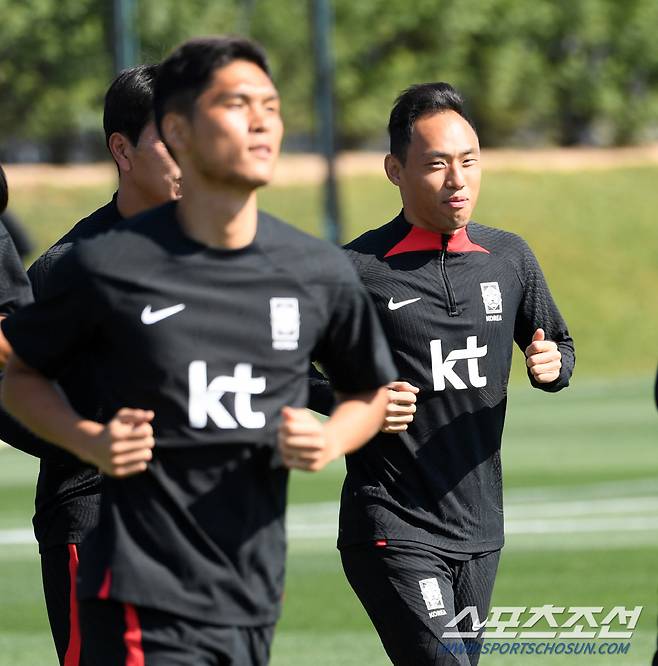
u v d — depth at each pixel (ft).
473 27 621.72
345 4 606.96
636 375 339.98
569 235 442.50
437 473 63.93
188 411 44.65
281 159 495.00
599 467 186.09
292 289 45.57
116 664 45.06
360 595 64.95
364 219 456.45
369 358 47.37
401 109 65.67
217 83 43.83
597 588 112.47
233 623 44.98
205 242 45.09
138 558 44.73
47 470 61.41
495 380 65.62
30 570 125.59
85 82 528.63
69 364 47.29
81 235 62.69
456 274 65.62
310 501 162.81
